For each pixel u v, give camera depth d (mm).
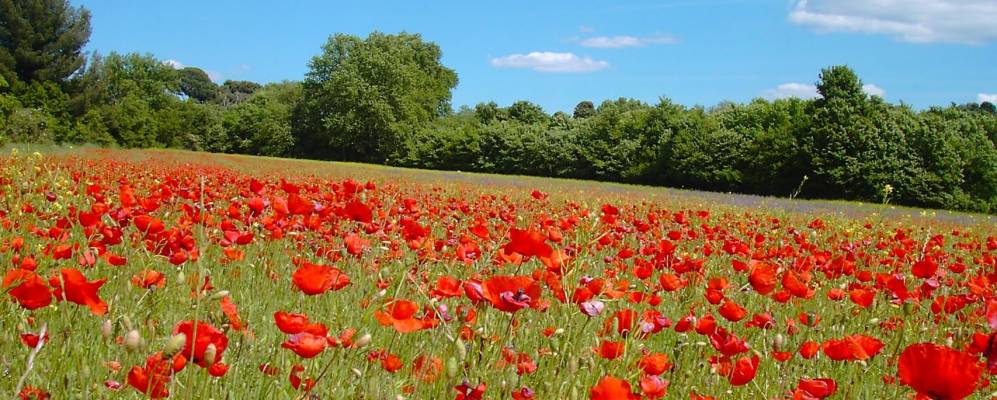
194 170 18078
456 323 2910
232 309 2426
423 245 4137
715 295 3533
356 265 4156
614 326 2842
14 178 6914
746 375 2570
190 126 84188
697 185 49312
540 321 3627
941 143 39156
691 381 3023
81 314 3020
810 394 2488
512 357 2803
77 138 53875
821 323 4480
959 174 38812
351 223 5664
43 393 2150
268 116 80188
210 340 1874
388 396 2373
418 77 80688
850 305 4625
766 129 48969
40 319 2943
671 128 52375
